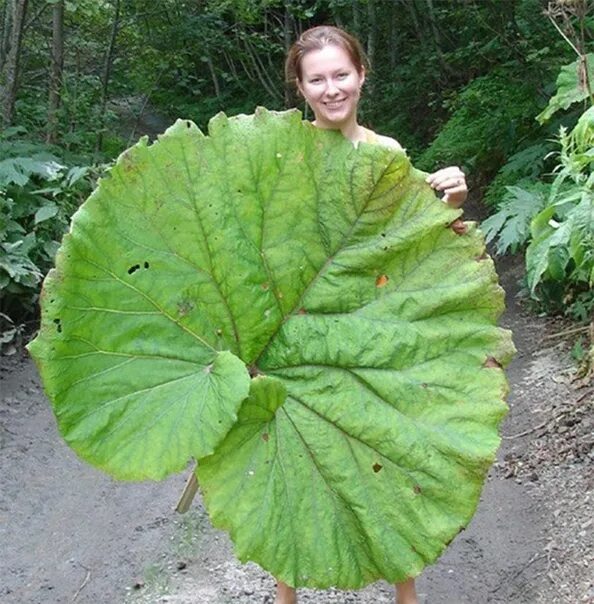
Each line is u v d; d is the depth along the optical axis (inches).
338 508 72.2
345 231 72.9
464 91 326.0
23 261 211.9
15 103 315.9
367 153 71.7
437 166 321.1
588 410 148.2
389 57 452.8
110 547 127.9
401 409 72.4
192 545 126.3
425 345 72.6
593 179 119.0
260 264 72.7
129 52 389.1
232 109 499.2
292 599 98.5
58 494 145.3
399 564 71.1
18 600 115.9
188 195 70.7
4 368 195.9
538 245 128.6
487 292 72.1
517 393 166.7
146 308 70.6
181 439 68.3
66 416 67.7
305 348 73.9
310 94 87.5
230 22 482.3
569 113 251.8
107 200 68.9
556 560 112.6
